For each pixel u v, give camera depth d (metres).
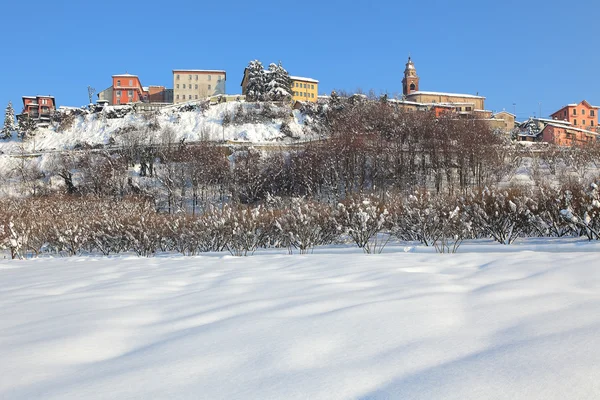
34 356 2.58
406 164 37.97
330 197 33.69
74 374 2.25
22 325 3.46
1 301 4.80
